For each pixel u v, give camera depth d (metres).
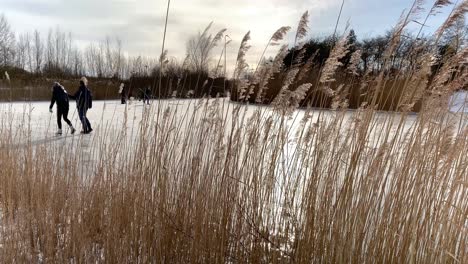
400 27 2.53
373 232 2.44
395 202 2.42
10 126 5.11
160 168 3.07
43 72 38.38
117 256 2.96
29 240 3.21
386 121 2.58
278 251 2.72
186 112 3.19
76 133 9.59
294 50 2.89
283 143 2.89
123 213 3.09
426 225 2.38
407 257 2.36
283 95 2.84
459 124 2.45
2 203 3.81
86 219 3.30
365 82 2.83
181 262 2.90
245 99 2.93
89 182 3.71
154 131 3.15
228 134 2.90
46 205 3.40
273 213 2.88
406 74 2.58
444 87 2.49
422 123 2.47
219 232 2.80
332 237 2.52
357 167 2.52
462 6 2.32
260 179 2.88
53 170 4.00
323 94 2.85
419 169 2.42
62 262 3.08
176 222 2.92
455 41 2.47
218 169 2.92
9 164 4.24
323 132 2.78
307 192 2.72
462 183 2.33
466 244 2.25
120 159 3.62
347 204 2.49
